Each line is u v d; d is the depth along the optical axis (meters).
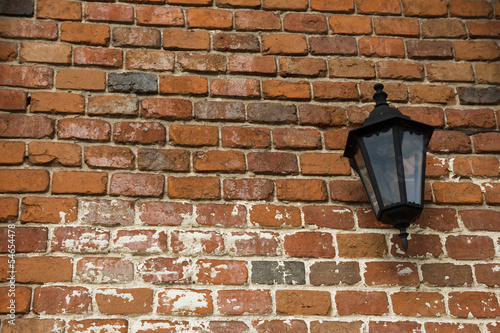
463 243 2.21
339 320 2.03
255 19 2.54
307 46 2.52
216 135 2.29
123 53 2.38
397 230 2.20
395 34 2.60
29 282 1.95
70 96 2.26
